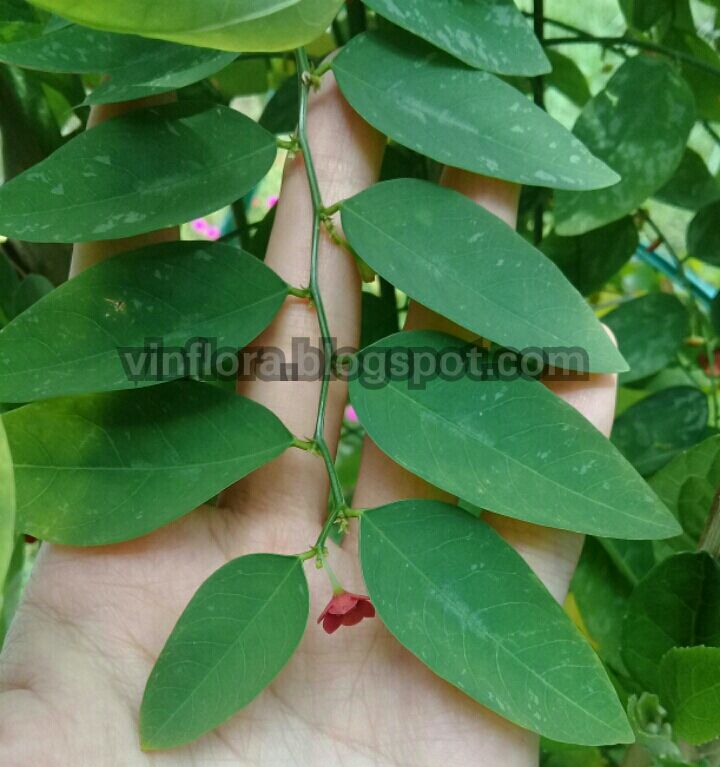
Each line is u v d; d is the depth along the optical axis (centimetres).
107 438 10
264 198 28
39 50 10
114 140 10
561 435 10
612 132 13
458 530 10
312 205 12
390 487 13
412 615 10
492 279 11
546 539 12
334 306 12
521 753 12
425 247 11
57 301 10
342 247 12
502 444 10
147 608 11
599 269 15
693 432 15
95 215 10
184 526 12
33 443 10
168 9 6
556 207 13
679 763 10
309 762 11
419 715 12
